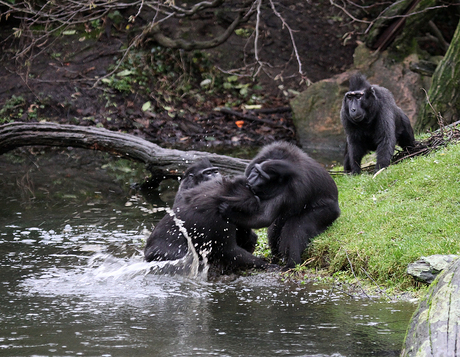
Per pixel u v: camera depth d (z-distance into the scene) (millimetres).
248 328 5918
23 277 7738
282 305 6738
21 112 19375
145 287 7418
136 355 5176
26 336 5656
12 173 14945
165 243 8156
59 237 9766
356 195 10227
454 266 5328
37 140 14086
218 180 8297
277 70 23312
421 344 4680
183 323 6070
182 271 8000
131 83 21047
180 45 21141
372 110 11141
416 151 11945
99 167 15906
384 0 25047
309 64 23562
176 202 9133
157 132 19625
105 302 6797
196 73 22719
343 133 18984
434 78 15844
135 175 15039
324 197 8578
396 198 9422
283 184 8039
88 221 10836
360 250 7910
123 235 9945
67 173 15078
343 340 5570
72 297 6945
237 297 7062
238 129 20156
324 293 7223
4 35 21375
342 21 25312
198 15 23812
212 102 21688
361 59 19875
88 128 13961
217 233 8062
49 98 19891
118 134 13766
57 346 5391
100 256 8758
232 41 23844
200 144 18844
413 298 6918
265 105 21734
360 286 7422
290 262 8352
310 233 8484
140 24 22562
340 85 19375
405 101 18797
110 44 21953
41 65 20875
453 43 15531
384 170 10891
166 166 13016
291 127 20422
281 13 25219
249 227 7812
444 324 4680
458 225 7902
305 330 5867
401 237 7965
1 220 10797
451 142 11234
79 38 21797
